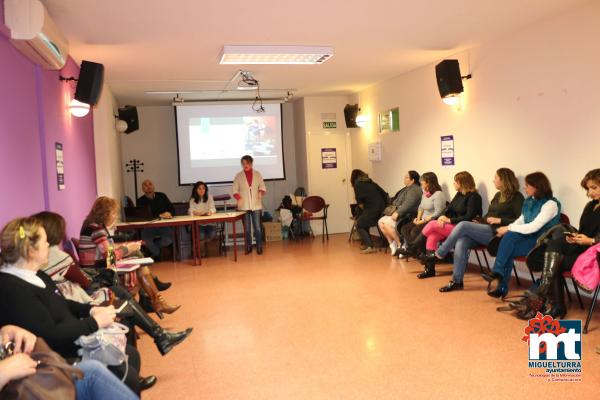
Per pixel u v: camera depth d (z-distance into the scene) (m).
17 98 3.32
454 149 6.27
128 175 9.62
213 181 9.53
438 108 6.55
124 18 4.07
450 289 4.94
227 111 9.52
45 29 3.30
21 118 3.39
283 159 9.77
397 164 7.79
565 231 3.94
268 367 3.32
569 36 4.48
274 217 10.13
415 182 6.82
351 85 8.33
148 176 9.69
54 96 4.30
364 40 5.19
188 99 9.08
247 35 4.79
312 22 4.44
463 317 4.12
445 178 6.52
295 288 5.38
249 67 6.37
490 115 5.59
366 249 7.32
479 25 4.82
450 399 2.76
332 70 6.83
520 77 5.11
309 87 8.32
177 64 5.98
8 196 3.01
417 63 6.62
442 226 5.43
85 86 4.54
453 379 2.99
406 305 4.54
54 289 2.45
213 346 3.76
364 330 3.93
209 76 6.86
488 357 3.29
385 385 2.96
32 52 3.39
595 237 3.73
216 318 4.45
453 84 5.71
